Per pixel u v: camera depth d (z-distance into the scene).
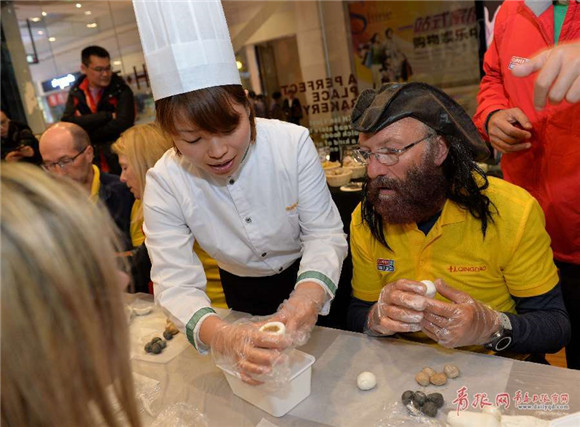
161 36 1.03
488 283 1.36
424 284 1.14
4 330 0.44
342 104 3.92
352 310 1.53
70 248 0.48
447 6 3.43
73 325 0.48
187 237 1.41
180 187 1.37
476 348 1.35
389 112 1.21
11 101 5.04
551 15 1.62
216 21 1.07
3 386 0.46
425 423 0.94
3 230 0.45
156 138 2.04
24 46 4.86
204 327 1.19
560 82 1.03
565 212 1.68
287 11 3.87
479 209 1.27
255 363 1.00
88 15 4.49
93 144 3.80
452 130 1.22
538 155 1.76
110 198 2.46
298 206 1.42
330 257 1.30
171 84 1.04
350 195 2.72
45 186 0.50
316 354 1.25
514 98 1.78
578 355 1.65
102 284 0.52
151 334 1.51
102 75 3.72
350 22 3.74
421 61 3.64
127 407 0.61
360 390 1.08
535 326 1.20
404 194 1.25
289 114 4.13
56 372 0.47
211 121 1.04
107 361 0.55
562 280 1.72
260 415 1.06
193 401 1.15
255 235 1.45
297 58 3.96
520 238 1.27
